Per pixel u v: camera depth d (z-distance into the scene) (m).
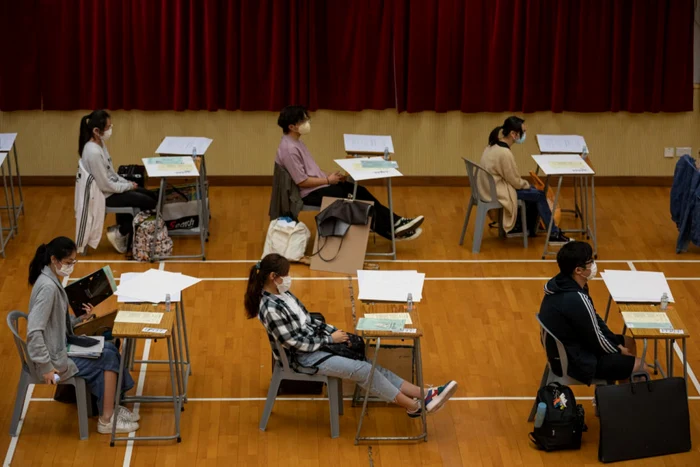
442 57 10.12
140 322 5.87
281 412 6.40
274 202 8.68
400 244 9.05
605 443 5.87
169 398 6.38
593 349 5.99
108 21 9.84
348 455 5.96
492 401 6.56
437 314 7.70
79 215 8.48
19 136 10.23
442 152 10.55
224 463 5.86
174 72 10.09
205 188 9.10
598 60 10.22
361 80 10.17
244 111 10.30
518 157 10.60
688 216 8.80
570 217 9.84
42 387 6.61
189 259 8.65
